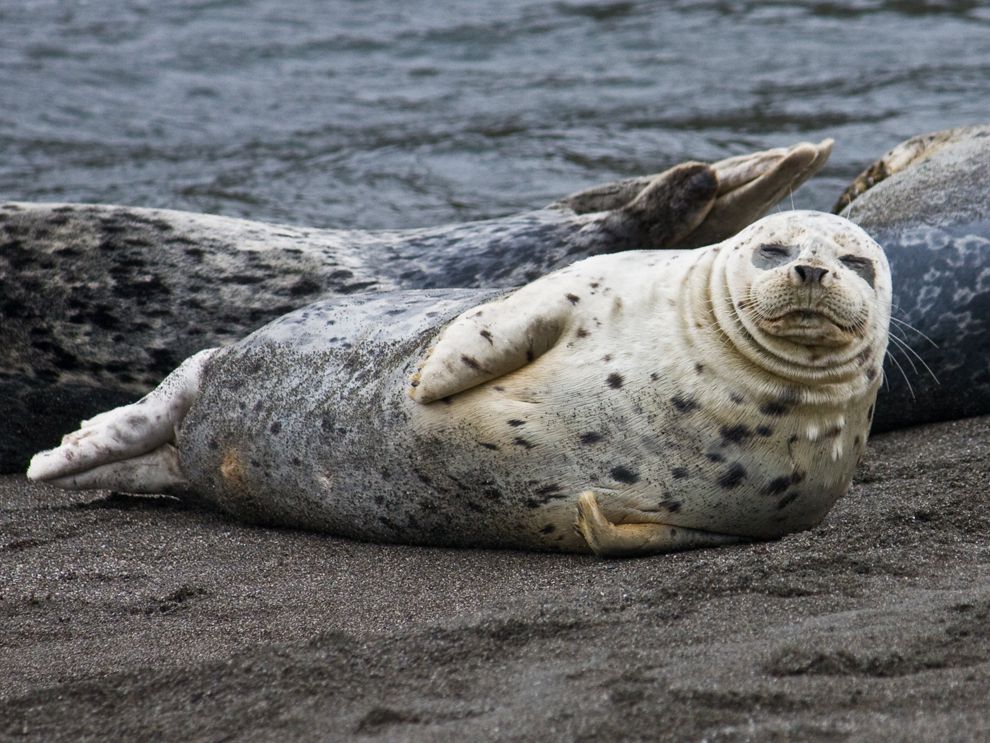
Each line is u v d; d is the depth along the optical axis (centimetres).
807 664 1470
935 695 1378
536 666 1528
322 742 1391
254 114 5969
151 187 4884
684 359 1966
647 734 1334
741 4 7500
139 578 2025
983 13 7100
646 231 3084
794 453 1961
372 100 6181
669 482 1964
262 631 1738
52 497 2589
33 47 6862
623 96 6053
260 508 2325
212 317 2945
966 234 2983
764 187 3053
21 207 3047
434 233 3164
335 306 2372
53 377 2934
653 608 1691
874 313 1980
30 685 1602
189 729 1452
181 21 7475
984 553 1880
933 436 2827
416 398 2038
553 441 1995
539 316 2019
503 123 5681
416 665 1553
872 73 6131
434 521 2119
